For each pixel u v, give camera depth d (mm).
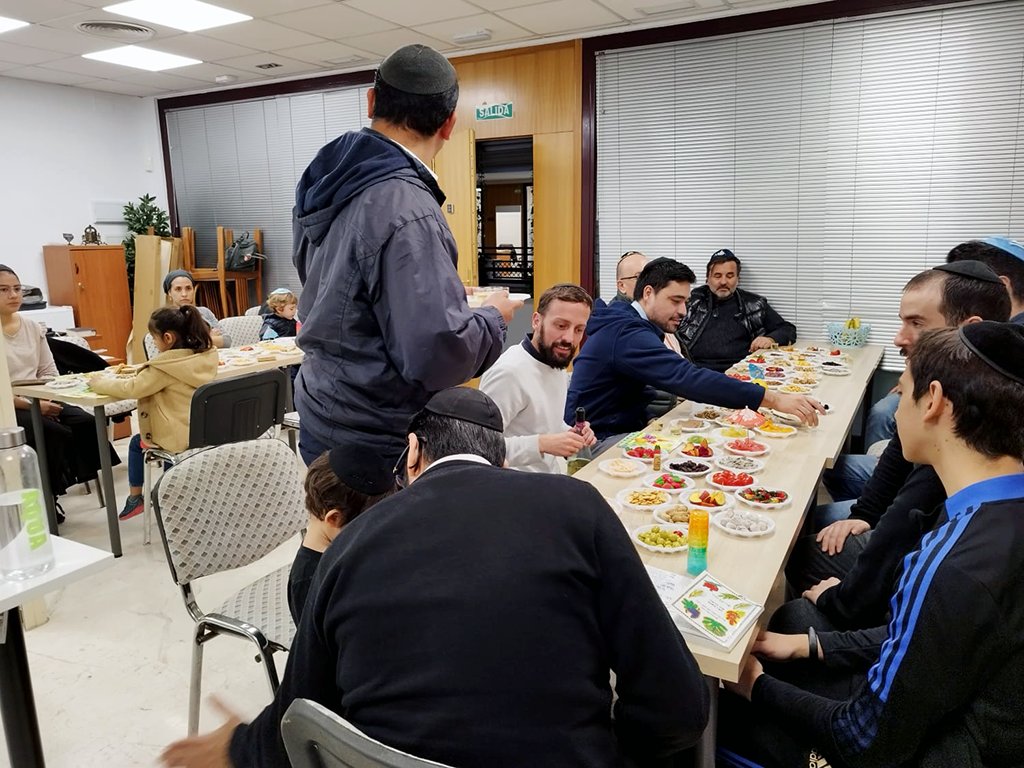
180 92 6820
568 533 900
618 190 5145
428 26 4738
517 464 2027
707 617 1257
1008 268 2168
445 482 953
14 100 6164
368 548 903
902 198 4324
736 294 4645
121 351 6465
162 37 4949
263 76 6188
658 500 1819
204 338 3195
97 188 6820
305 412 1536
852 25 4266
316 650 950
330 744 779
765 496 1852
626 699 941
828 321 4676
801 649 1391
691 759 1261
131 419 4887
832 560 1942
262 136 6535
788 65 4484
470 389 1147
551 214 5398
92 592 2854
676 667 919
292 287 6707
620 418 2826
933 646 988
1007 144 4004
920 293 1872
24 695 1585
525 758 797
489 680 812
